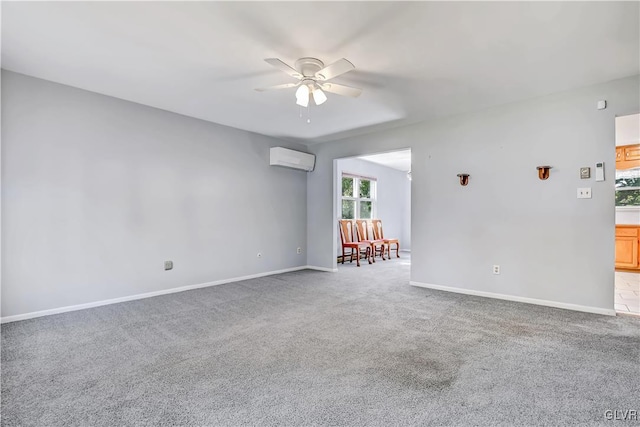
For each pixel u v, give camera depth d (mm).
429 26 2168
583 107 3213
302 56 2592
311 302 3588
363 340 2486
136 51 2553
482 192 3850
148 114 3846
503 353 2242
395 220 8945
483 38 2312
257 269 5113
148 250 3842
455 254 4062
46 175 3121
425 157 4344
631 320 2930
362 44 2406
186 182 4211
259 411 1593
